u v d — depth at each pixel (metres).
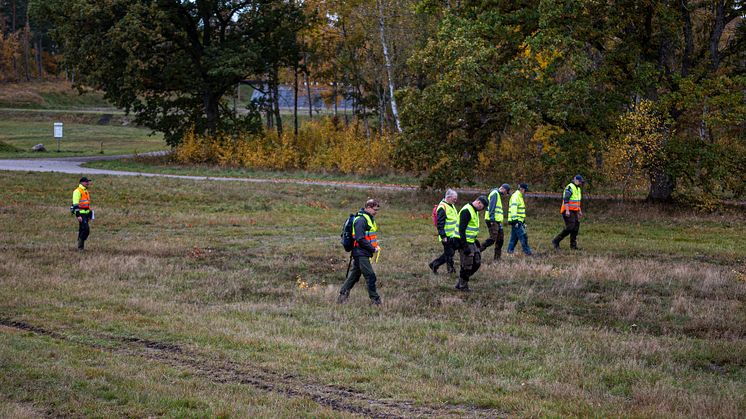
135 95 59.56
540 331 13.03
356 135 60.69
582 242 25.92
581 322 14.16
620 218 33.34
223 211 35.28
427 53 38.66
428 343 12.02
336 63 69.31
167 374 9.87
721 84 33.72
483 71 37.34
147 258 21.00
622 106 37.19
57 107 137.75
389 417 8.47
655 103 35.12
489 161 51.56
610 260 21.30
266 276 18.78
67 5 54.25
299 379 9.95
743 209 36.69
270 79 63.62
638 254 23.41
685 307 15.29
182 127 63.03
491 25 38.44
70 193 37.88
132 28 52.31
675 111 38.34
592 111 35.53
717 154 34.62
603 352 11.62
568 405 8.79
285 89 130.50
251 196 39.16
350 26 62.91
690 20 39.03
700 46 40.34
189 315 13.84
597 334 12.88
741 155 35.12
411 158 40.22
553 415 8.29
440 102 37.53
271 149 57.22
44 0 55.41
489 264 20.45
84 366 9.98
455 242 17.75
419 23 56.22
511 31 39.25
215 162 58.75
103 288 16.38
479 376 10.20
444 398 9.09
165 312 14.08
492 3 39.94
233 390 9.23
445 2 46.62
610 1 37.75
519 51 40.50
